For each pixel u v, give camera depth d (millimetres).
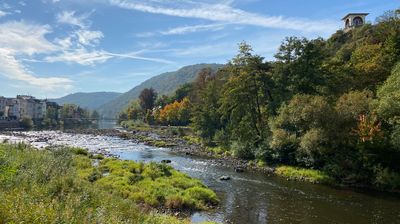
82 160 36531
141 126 139000
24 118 135000
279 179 35906
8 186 12453
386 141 31875
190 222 19344
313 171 36750
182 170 40688
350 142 34594
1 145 29484
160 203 24531
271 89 54844
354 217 22906
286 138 41281
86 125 182250
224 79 74938
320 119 36281
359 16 109688
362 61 59656
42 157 23859
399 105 30891
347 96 37938
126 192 24719
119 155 53969
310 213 23750
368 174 32781
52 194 13273
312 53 52281
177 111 125250
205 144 68125
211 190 28375
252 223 21516
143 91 171875
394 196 28750
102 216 11086
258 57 55531
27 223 8875
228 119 68750
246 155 50062
